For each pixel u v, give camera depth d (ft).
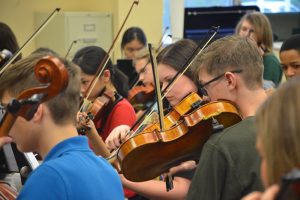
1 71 7.91
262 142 3.25
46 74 4.78
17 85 5.36
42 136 5.25
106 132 9.80
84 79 9.98
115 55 20.63
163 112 7.74
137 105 13.64
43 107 5.18
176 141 6.89
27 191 4.91
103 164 5.47
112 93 9.96
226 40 6.54
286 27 23.38
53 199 4.85
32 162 6.95
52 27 20.61
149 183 7.28
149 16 20.97
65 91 5.24
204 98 7.34
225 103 6.51
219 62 6.36
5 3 20.89
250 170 5.65
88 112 9.49
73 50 20.34
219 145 5.81
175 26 21.43
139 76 14.17
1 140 5.46
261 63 6.34
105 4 21.65
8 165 7.59
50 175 4.93
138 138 6.78
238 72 6.27
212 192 5.74
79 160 5.16
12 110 4.75
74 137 5.33
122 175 7.28
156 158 6.97
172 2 21.42
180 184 7.19
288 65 9.48
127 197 9.11
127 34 17.10
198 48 8.00
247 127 5.86
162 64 8.02
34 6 21.30
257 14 14.66
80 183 5.01
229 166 5.69
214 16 17.80
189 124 6.81
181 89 7.83
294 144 3.10
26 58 5.56
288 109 3.16
